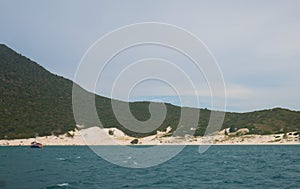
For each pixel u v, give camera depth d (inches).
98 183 1636.3
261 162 2906.0
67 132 5969.5
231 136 6181.1
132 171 2174.0
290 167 2440.9
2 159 3358.8
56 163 2886.3
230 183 1628.9
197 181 1704.0
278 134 6190.9
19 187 1542.8
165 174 2009.1
